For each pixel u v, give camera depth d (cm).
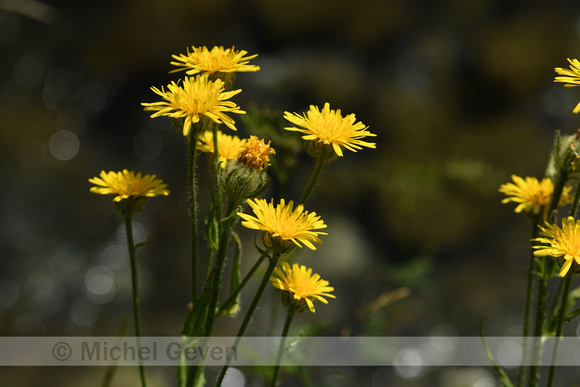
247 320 167
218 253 182
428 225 798
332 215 836
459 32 1066
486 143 930
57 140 946
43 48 1050
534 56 1007
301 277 178
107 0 1091
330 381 443
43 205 849
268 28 1059
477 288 779
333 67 987
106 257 801
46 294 739
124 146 966
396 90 978
